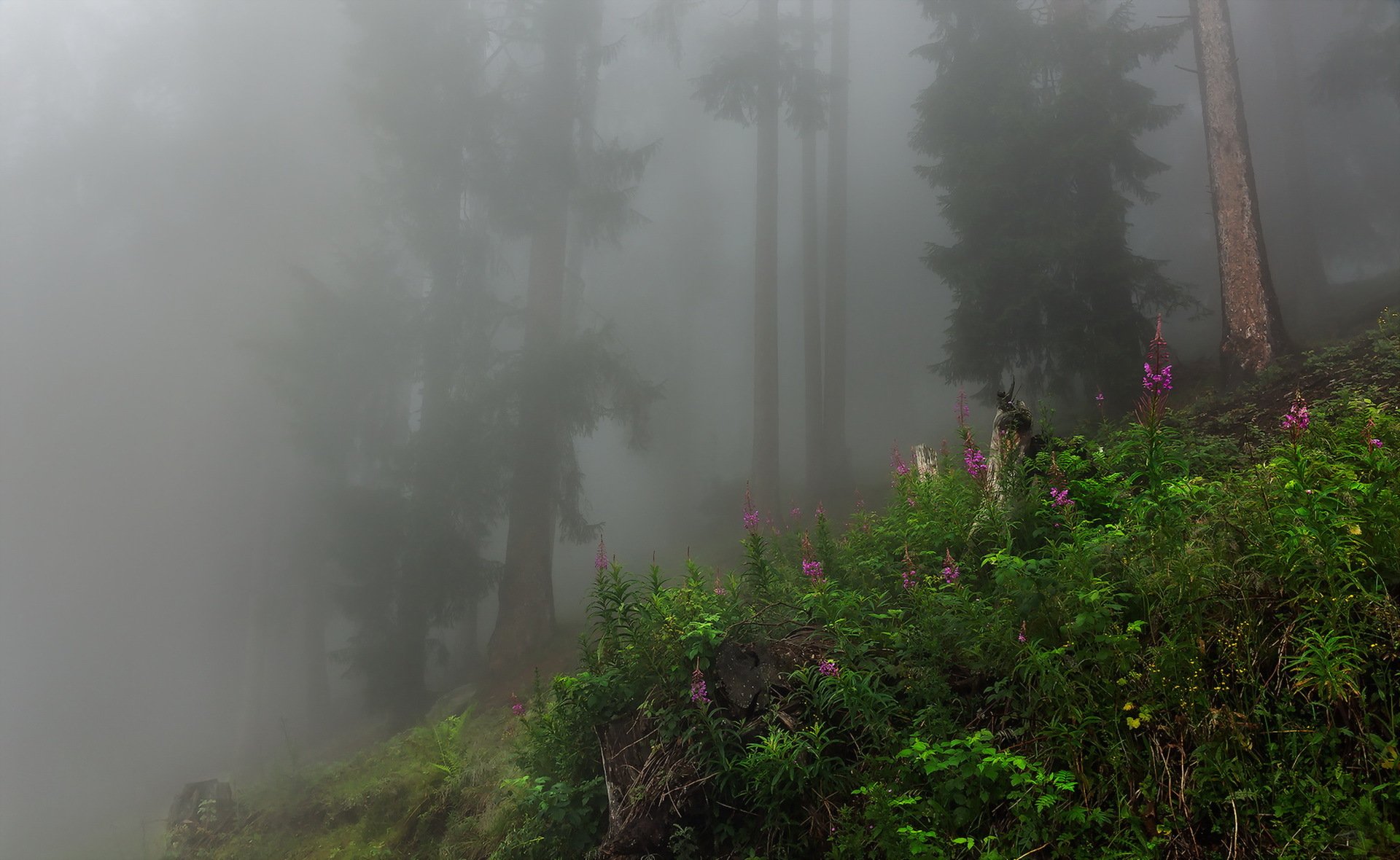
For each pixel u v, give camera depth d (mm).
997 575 3604
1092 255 13117
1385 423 3938
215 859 9016
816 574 4625
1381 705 2604
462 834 6480
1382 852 2209
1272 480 3600
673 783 4086
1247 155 12422
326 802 9062
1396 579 2889
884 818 3051
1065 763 3061
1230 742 2703
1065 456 4730
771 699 4074
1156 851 2625
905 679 3660
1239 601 3072
